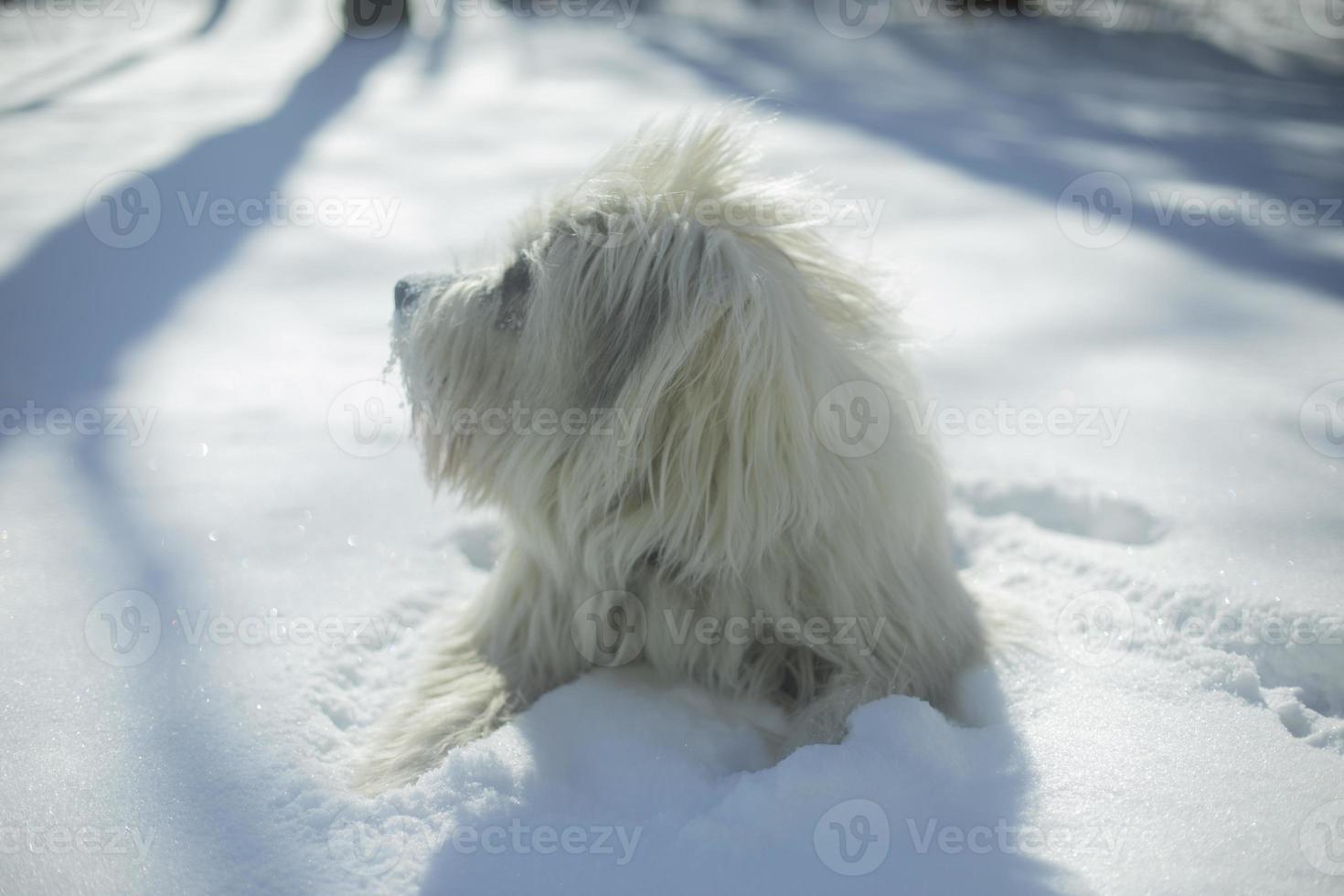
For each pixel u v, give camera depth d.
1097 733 1.93
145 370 3.65
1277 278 4.58
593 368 2.09
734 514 2.04
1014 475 3.01
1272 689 2.12
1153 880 1.55
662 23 13.46
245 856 1.65
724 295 1.98
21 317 4.05
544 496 2.19
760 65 10.40
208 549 2.65
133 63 10.02
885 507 2.13
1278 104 9.41
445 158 6.34
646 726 2.02
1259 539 2.62
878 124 7.58
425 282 2.37
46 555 2.57
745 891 1.55
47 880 1.60
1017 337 3.97
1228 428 3.22
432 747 2.01
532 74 9.48
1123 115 8.50
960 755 1.85
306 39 11.89
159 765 1.87
